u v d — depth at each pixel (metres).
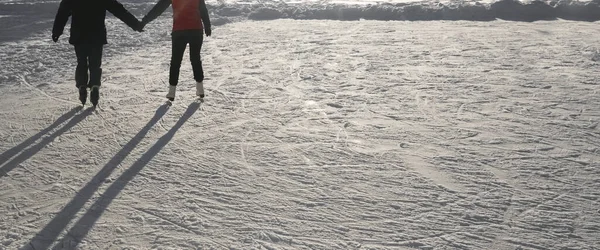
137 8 14.19
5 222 3.22
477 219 3.17
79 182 3.79
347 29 10.86
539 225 3.09
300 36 10.12
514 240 2.94
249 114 5.31
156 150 4.39
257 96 5.96
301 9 12.98
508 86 6.16
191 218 3.23
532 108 5.33
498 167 3.92
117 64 7.99
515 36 9.52
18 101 6.01
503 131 4.69
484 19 11.60
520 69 6.98
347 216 3.23
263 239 2.98
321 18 12.58
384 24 11.42
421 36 9.73
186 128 4.93
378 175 3.81
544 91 5.93
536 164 3.96
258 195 3.53
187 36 5.47
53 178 3.87
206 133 4.78
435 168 3.92
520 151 4.22
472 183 3.66
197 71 5.68
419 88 6.14
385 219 3.19
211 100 5.84
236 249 2.88
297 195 3.51
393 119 5.07
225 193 3.56
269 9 12.97
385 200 3.43
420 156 4.15
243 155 4.24
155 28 11.73
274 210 3.31
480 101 5.60
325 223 3.15
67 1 5.24
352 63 7.52
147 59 8.33
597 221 3.13
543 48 8.36
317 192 3.55
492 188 3.58
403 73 6.87
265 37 10.12
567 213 3.23
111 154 4.32
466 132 4.68
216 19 12.38
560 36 9.43
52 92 6.39
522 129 4.73
